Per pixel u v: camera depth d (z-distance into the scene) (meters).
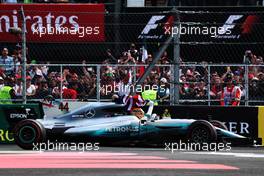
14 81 53.78
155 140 42.50
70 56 61.88
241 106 48.31
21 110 48.56
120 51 61.25
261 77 54.28
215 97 52.81
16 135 42.06
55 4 60.19
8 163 30.94
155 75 53.34
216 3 65.25
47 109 47.47
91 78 53.84
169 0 64.44
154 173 26.41
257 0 65.12
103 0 64.81
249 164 30.69
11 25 61.00
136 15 61.00
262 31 60.12
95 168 28.36
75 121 42.75
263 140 47.66
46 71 57.41
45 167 28.81
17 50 59.47
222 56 59.81
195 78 53.09
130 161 32.03
